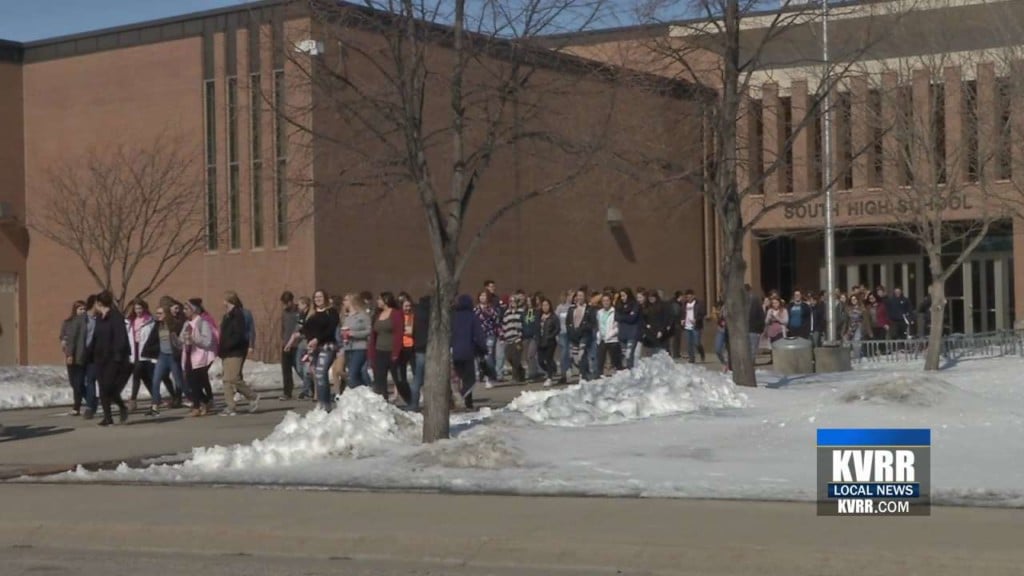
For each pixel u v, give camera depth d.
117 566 10.53
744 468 13.77
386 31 15.20
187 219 31.73
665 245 41.12
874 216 37.22
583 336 26.36
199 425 20.11
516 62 15.42
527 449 14.99
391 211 29.36
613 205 38.03
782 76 26.09
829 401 17.45
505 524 11.17
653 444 15.28
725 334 30.06
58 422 21.06
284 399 24.66
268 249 31.41
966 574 9.36
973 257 43.69
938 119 27.61
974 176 28.92
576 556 10.30
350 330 20.42
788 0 21.80
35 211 34.66
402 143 17.44
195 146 32.31
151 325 22.09
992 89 26.92
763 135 24.41
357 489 13.33
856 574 9.59
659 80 19.77
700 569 9.96
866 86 26.55
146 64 33.28
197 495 13.20
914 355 30.73
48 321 35.09
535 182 31.92
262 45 21.16
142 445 17.78
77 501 13.07
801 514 11.31
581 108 18.91
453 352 20.89
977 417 16.11
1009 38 26.34
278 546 11.12
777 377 24.91
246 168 31.42
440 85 17.05
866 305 35.81
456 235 15.52
